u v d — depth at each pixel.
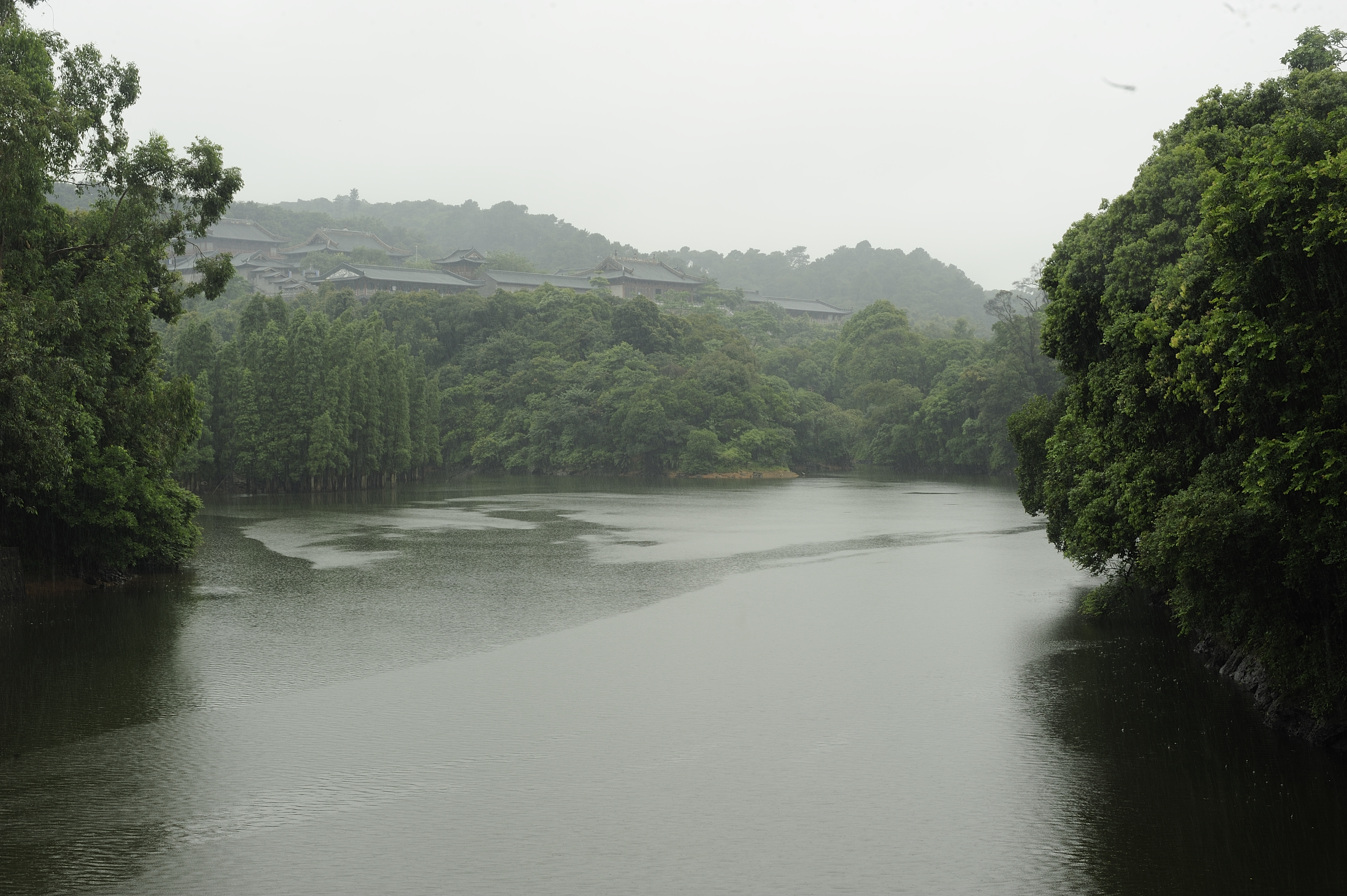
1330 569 21.91
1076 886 17.30
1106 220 33.56
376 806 20.75
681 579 49.81
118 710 27.20
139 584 47.16
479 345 175.62
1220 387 22.53
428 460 140.62
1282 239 20.62
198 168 44.91
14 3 40.41
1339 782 21.75
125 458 46.22
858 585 48.03
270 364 105.75
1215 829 19.55
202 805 20.75
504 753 23.94
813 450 165.62
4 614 39.88
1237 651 30.28
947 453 151.38
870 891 17.14
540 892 17.09
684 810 20.61
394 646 34.78
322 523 76.25
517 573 51.56
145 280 46.34
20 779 22.14
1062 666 32.03
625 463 154.12
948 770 22.84
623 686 29.80
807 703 28.05
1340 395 20.06
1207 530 22.66
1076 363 34.28
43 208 40.03
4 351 35.19
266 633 36.81
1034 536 68.81
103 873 17.72
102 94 42.78
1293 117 22.58
